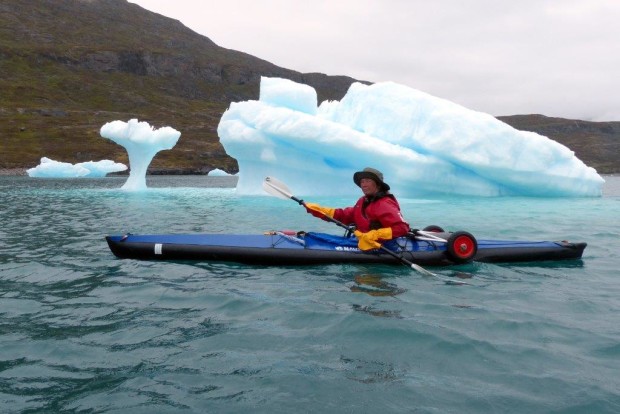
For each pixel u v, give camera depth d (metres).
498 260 6.95
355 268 6.40
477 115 19.69
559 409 2.83
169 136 26.12
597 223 12.24
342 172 20.45
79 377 3.27
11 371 3.37
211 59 193.50
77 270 6.45
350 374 3.28
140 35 196.38
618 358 3.55
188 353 3.66
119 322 4.38
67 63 142.62
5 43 143.38
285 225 11.64
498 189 20.95
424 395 2.99
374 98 21.16
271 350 3.70
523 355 3.60
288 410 2.82
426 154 19.89
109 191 26.38
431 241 6.76
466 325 4.22
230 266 6.53
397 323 4.19
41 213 14.94
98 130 94.00
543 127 196.50
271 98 21.48
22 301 5.07
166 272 6.23
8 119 93.50
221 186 38.25
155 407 2.87
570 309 4.77
